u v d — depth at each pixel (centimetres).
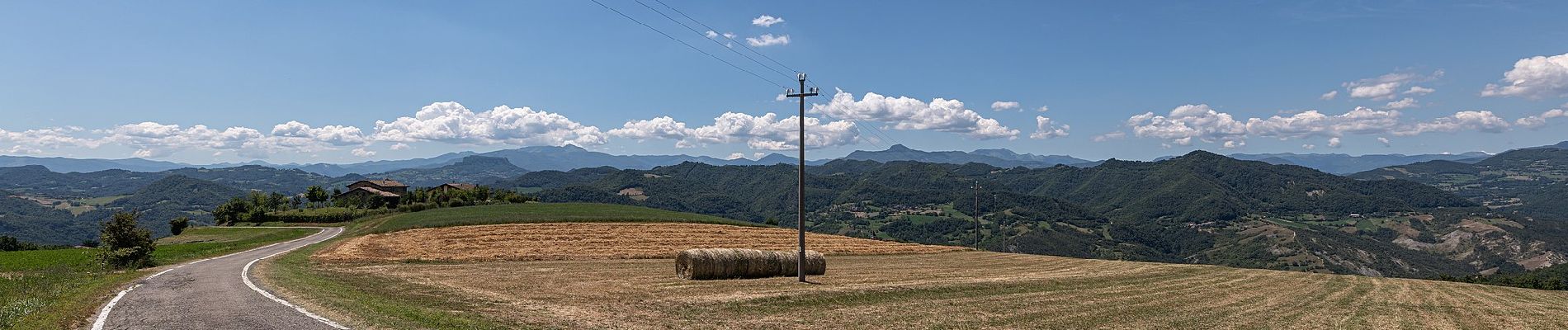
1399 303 2805
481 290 2530
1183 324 2103
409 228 7219
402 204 13238
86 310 1669
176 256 4909
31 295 2088
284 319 1543
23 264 4225
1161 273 4091
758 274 3506
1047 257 5988
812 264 3728
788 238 7169
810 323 1902
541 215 8469
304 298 1939
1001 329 1916
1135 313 2308
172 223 11175
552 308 1975
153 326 1455
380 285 2614
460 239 6078
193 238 9450
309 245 6241
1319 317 2345
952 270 4366
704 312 2022
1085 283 3316
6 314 1544
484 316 1728
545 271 3753
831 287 2792
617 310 1983
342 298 1983
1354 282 3619
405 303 1958
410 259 4541
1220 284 3466
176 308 1720
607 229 7144
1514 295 3275
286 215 11344
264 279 2638
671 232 7062
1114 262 5278
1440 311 2588
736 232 7369
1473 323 2317
